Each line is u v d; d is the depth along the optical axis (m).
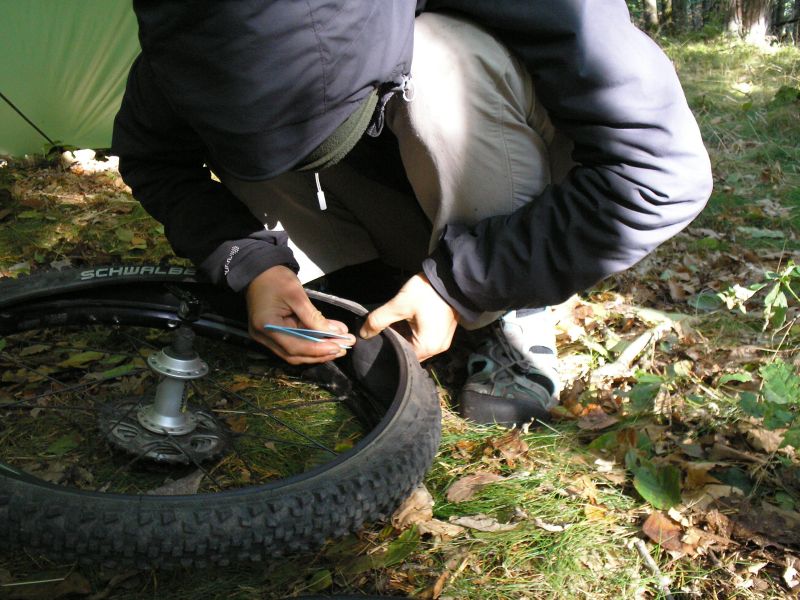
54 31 3.40
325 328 1.59
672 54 6.75
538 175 1.60
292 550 1.31
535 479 1.62
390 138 1.75
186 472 1.60
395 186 1.91
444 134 1.52
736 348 2.17
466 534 1.49
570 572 1.41
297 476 1.36
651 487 1.58
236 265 1.61
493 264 1.52
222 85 1.19
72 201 3.03
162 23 1.17
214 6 1.13
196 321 1.79
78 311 1.91
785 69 5.97
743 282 2.67
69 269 1.92
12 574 1.34
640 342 2.15
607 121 1.41
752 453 1.72
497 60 1.48
